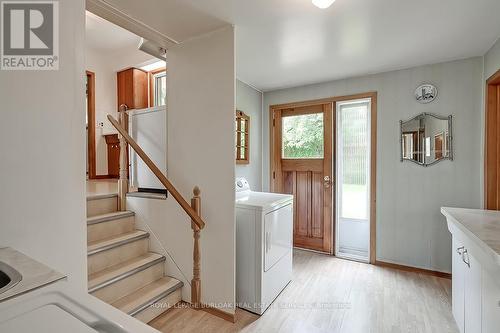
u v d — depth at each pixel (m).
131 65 4.20
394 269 2.85
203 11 1.71
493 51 2.20
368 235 3.20
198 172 2.08
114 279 1.83
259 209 2.05
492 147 2.29
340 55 2.44
